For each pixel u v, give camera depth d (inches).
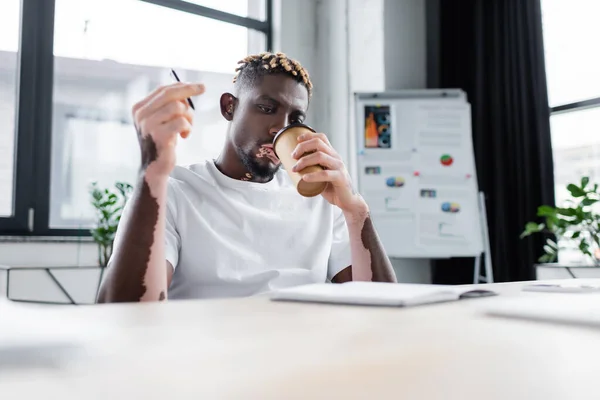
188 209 46.9
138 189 36.3
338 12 160.7
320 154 36.6
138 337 15.2
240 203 49.0
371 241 44.7
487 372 11.3
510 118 147.9
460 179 146.3
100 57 135.0
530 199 141.3
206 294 45.6
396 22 154.9
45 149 124.0
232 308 22.8
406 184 145.9
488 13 155.5
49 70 125.6
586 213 119.1
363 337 15.7
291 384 10.0
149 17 141.3
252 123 49.3
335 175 38.6
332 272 53.2
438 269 157.0
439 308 23.3
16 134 121.4
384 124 148.1
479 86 153.5
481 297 28.3
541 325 18.4
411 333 16.5
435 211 145.0
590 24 140.9
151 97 36.3
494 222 148.6
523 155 144.6
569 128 143.2
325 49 164.9
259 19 159.9
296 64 51.3
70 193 129.6
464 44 159.9
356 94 148.6
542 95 140.6
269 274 46.9
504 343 14.9
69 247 118.8
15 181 120.5
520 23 146.7
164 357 12.5
